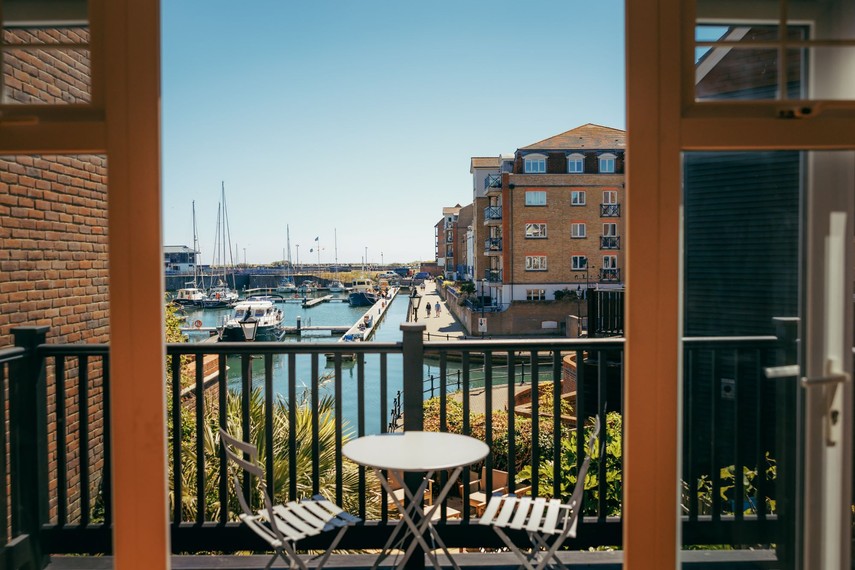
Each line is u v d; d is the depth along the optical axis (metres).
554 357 3.06
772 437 1.95
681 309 1.72
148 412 1.69
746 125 1.70
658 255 1.70
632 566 1.72
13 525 2.90
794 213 1.83
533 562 2.81
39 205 3.95
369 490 4.84
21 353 2.93
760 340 1.89
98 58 1.68
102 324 4.75
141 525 1.71
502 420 11.04
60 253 4.24
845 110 1.71
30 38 1.69
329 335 56.75
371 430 17.66
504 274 46.75
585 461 2.40
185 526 3.00
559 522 2.55
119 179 1.67
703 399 2.00
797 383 1.90
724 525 2.10
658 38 1.68
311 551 2.99
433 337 45.06
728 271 1.85
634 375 1.71
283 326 53.94
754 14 1.74
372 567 2.72
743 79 1.73
